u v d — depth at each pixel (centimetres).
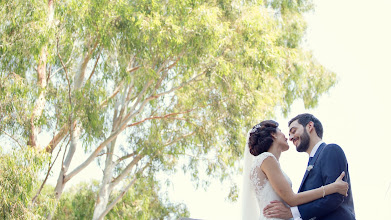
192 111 1408
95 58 1252
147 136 1452
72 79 1440
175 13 1198
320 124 341
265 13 1350
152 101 1459
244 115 1304
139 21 1119
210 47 1199
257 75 1320
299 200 316
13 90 1053
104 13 1155
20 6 1057
